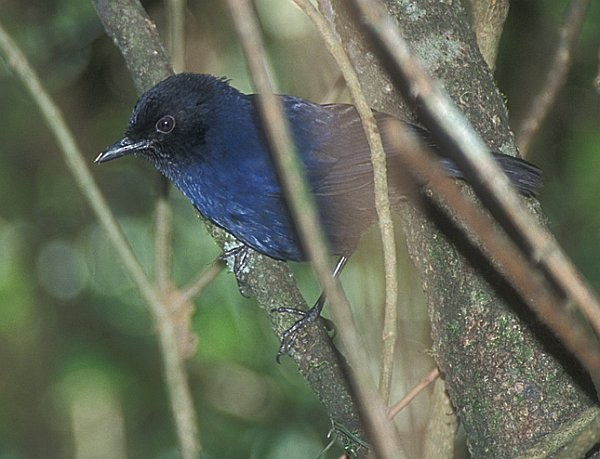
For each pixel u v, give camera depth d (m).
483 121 8.68
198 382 15.02
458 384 8.33
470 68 8.62
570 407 8.01
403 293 10.59
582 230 14.32
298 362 9.62
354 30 8.70
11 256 15.95
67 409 15.44
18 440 15.59
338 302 5.37
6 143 15.77
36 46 15.00
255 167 11.16
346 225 11.75
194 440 6.21
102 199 6.77
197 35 13.88
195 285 10.20
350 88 7.02
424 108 8.61
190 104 11.21
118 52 15.34
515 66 14.64
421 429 9.98
